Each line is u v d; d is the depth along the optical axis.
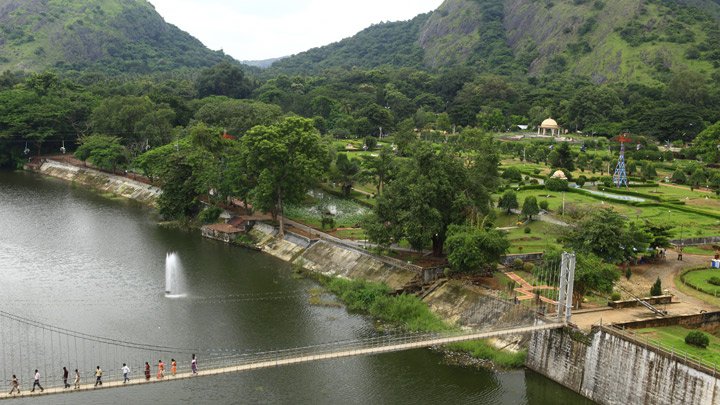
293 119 131.88
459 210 98.75
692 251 107.00
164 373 65.88
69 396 68.31
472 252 88.25
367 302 95.50
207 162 146.75
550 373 73.62
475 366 77.75
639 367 62.97
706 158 199.75
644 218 125.44
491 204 116.50
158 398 68.56
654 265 98.75
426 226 97.00
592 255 84.06
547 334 74.19
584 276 77.38
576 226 98.50
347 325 88.75
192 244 131.38
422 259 104.12
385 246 103.00
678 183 173.62
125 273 110.56
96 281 105.81
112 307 94.00
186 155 151.75
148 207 166.62
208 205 150.25
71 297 97.69
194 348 80.00
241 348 80.00
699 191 160.00
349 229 129.62
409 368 77.19
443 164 100.75
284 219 139.38
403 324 88.62
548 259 87.62
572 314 76.44
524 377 74.81
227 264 117.75
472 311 86.88
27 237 131.50
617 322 71.94
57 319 88.88
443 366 77.75
